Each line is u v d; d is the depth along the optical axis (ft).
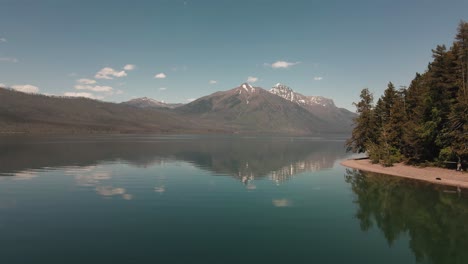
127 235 90.58
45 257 74.95
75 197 139.23
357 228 98.89
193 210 118.62
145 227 97.76
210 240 86.99
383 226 101.14
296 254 77.97
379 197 143.74
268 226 99.76
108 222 102.99
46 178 188.85
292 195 147.95
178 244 83.82
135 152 394.32
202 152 419.95
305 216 111.75
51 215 110.42
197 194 148.46
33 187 161.07
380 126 287.07
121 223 102.06
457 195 146.51
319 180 193.67
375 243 86.38
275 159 338.13
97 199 135.74
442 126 208.03
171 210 118.21
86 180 183.73
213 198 140.26
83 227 97.60
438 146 220.43
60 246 81.92
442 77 211.82
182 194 148.36
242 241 86.43
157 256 75.87
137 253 77.61
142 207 122.52
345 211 118.83
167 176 204.33
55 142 569.64
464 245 85.05
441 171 205.57
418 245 84.79
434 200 137.28
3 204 125.90
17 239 86.84
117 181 182.70
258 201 134.72
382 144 267.39
